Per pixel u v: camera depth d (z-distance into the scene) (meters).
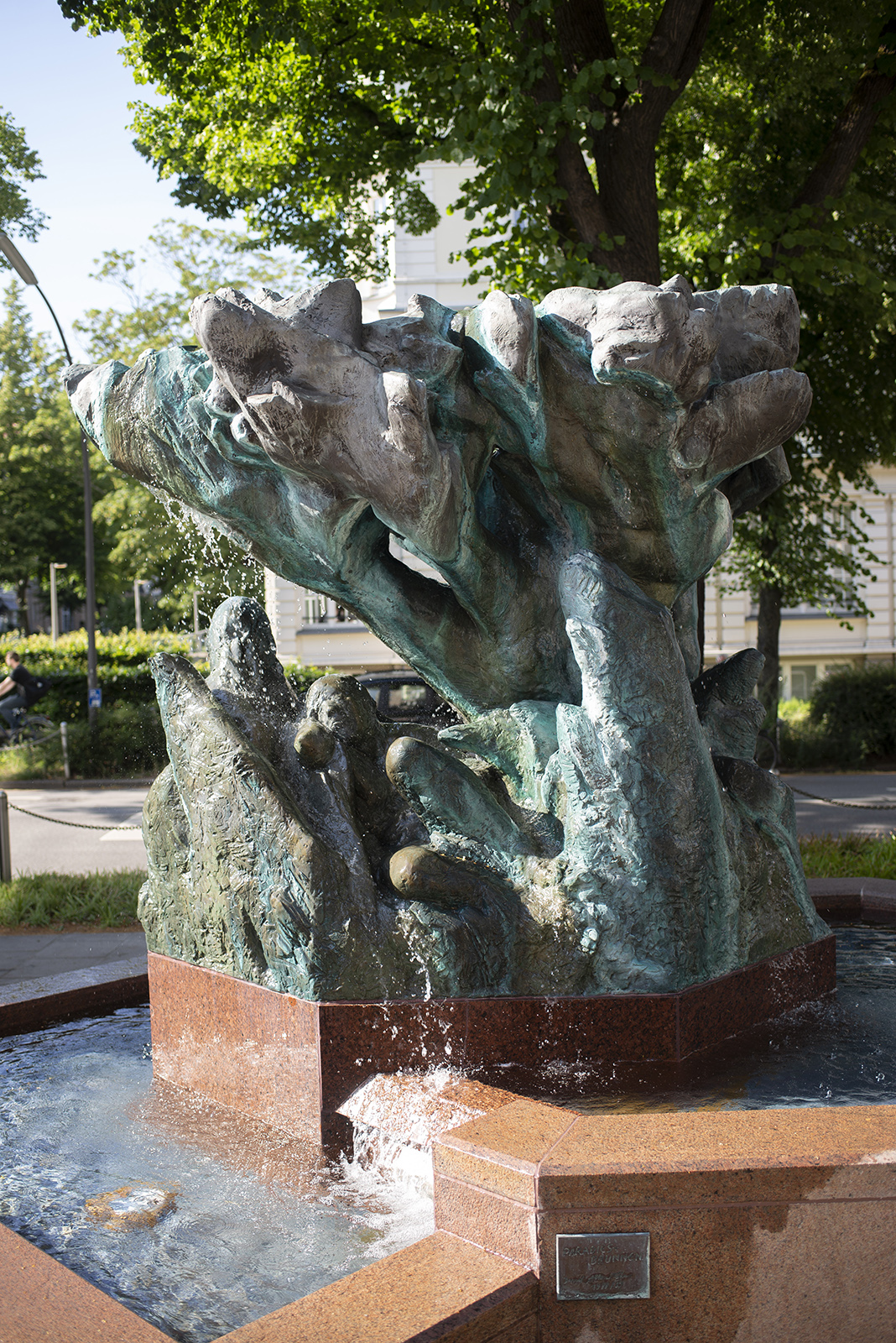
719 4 9.59
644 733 3.29
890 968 4.49
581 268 8.56
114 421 3.67
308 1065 3.05
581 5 8.51
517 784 3.62
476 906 3.17
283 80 11.12
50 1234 2.60
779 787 3.85
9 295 33.88
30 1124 3.27
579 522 3.51
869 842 8.31
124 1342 1.94
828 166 9.41
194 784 3.39
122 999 4.56
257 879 3.20
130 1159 3.01
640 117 8.75
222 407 3.24
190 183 13.48
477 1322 1.98
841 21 8.75
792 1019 3.66
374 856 3.31
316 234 13.18
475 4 9.32
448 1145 2.27
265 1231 2.60
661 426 3.13
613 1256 2.10
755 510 14.62
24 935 6.93
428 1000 3.07
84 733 17.89
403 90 11.38
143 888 3.78
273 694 3.70
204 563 4.22
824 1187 2.12
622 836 3.26
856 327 12.60
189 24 9.59
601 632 3.33
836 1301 2.15
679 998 3.22
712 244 9.98
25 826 12.75
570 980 3.19
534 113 8.30
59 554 35.41
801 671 25.92
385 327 3.14
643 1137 2.25
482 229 10.21
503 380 3.15
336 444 3.01
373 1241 2.54
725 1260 2.12
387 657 21.69
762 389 3.18
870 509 25.06
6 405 33.50
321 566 3.59
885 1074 3.16
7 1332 1.98
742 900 3.61
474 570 3.51
